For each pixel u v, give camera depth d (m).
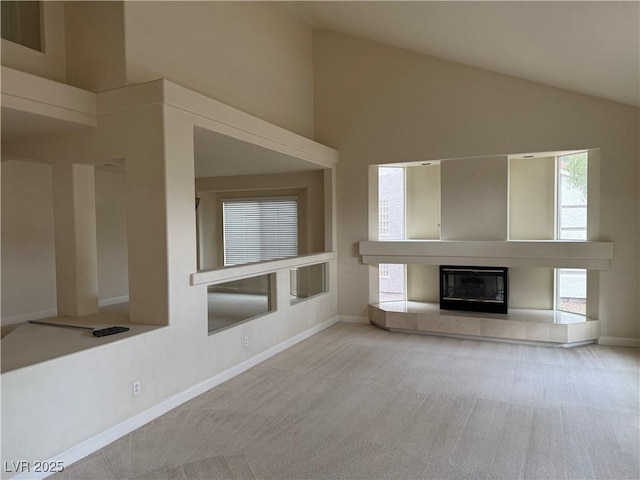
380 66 7.00
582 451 3.13
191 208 4.14
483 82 6.33
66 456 3.01
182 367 4.04
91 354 3.20
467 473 2.88
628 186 5.60
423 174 7.31
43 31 4.13
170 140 3.88
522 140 6.12
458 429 3.49
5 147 4.70
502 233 6.29
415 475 2.87
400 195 7.46
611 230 5.70
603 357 5.29
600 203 5.74
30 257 6.58
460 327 6.16
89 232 4.59
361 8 5.64
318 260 6.74
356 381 4.58
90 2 4.15
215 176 8.41
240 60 5.54
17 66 3.90
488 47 5.36
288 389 4.37
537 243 5.94
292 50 6.77
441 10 4.73
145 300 3.99
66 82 4.29
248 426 3.57
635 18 3.47
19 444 2.73
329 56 7.32
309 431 3.48
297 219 8.67
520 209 6.64
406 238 7.45
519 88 6.12
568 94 5.85
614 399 4.05
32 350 3.17
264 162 6.55
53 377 2.94
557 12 3.85
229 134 4.65
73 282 4.47
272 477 2.86
